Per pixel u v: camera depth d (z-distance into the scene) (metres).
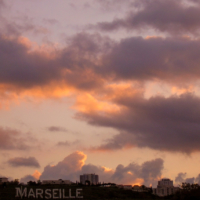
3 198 118.94
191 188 133.62
